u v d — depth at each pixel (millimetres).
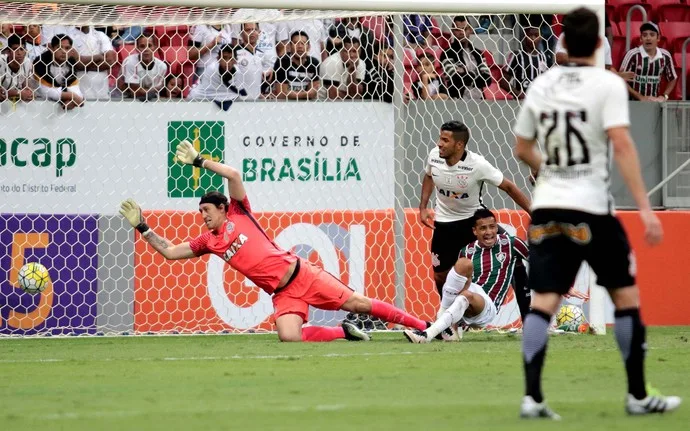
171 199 41250
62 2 35281
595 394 20422
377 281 40750
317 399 19781
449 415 17516
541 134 17328
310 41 45219
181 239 40312
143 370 25234
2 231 38875
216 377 23562
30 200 40688
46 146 40781
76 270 39219
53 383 22641
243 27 45062
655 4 53781
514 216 41562
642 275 41500
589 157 17062
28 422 16938
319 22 45500
